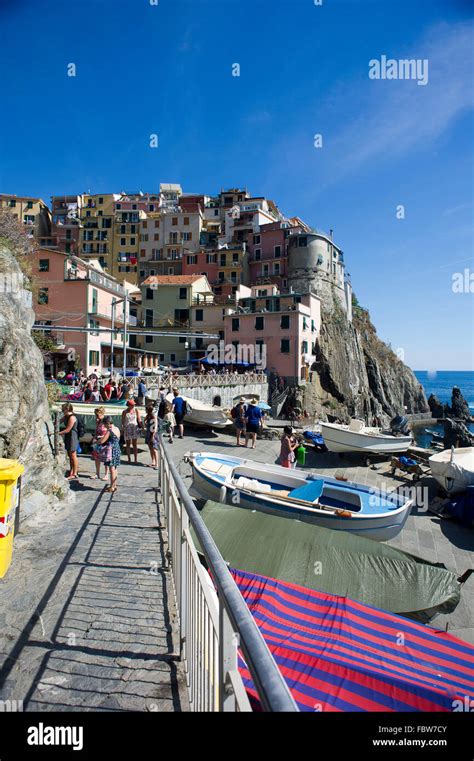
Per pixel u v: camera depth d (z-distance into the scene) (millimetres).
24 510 6660
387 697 3287
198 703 2846
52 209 86500
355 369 62531
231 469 11305
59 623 4098
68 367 36594
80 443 14250
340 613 4672
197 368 52438
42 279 38375
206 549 2434
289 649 3889
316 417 50969
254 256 72312
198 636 2982
